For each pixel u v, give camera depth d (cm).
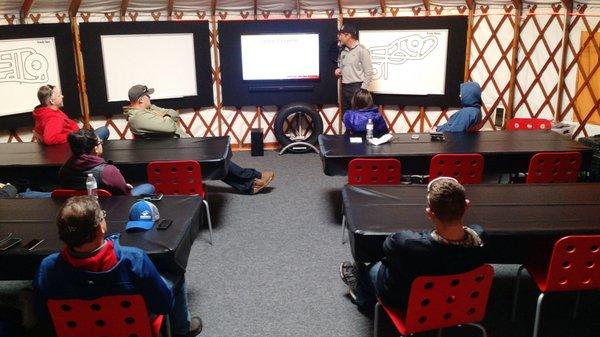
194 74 765
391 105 798
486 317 351
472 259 246
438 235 245
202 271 421
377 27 755
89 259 228
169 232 305
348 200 348
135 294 237
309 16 766
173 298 275
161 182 446
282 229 500
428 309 251
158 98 753
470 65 750
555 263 275
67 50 703
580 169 480
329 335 335
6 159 479
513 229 298
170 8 742
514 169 475
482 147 486
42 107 542
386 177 445
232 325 347
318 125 766
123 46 729
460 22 730
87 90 730
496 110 731
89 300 231
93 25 709
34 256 283
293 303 372
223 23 747
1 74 658
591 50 668
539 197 351
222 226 509
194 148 503
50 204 356
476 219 314
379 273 282
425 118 793
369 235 296
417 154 466
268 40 754
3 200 365
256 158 752
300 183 636
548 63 707
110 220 323
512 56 722
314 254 447
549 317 351
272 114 797
